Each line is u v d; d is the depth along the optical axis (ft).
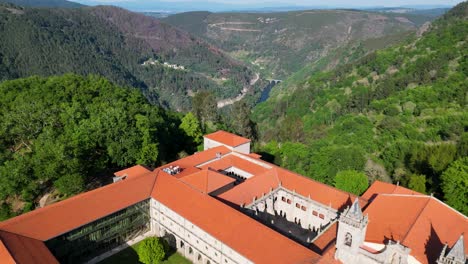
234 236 202.80
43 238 197.98
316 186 271.90
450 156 323.98
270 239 193.47
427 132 444.14
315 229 265.34
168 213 241.76
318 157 368.89
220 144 338.13
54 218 209.36
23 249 181.06
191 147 412.36
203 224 216.74
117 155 297.94
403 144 412.77
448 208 206.90
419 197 211.00
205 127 476.95
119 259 229.66
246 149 345.10
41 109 313.53
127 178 255.29
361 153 385.09
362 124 501.56
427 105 505.66
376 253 175.22
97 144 297.94
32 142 307.37
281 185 282.36
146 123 329.52
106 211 227.20
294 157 393.70
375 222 202.28
